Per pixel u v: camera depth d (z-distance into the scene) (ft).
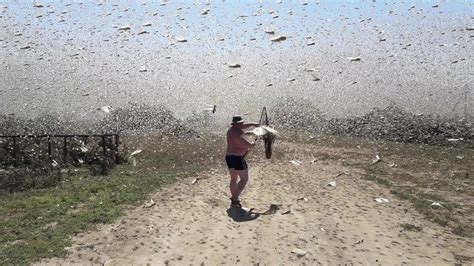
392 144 62.49
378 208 29.86
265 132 28.07
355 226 25.91
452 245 23.58
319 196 32.63
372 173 42.63
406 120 69.87
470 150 57.06
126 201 30.12
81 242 22.68
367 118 73.46
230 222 26.11
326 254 21.62
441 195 34.63
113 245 22.33
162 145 59.67
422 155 53.26
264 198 31.81
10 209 28.71
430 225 26.81
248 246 22.38
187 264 20.30
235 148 28.78
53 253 21.21
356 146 60.23
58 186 36.14
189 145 60.03
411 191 35.50
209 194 32.58
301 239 23.47
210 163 46.88
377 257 21.49
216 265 20.22
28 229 24.66
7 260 20.33
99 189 33.73
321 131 73.15
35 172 39.60
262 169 43.73
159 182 36.27
